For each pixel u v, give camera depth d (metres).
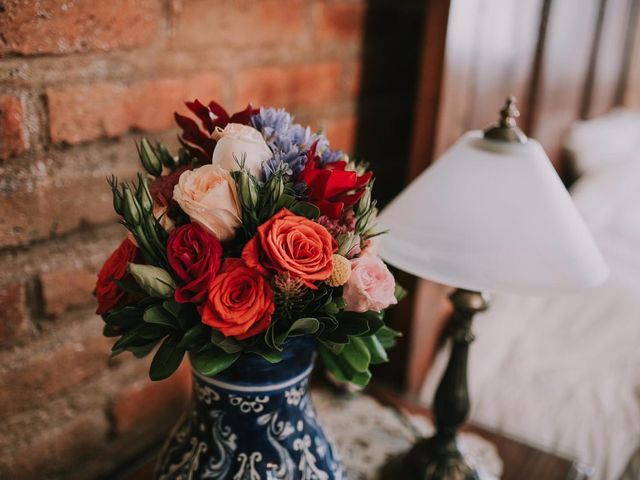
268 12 0.91
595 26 1.80
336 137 1.14
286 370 0.57
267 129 0.54
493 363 1.28
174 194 0.49
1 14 0.59
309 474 0.60
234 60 0.88
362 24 1.13
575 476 0.87
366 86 1.18
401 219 0.70
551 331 1.35
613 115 2.07
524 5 1.30
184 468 0.60
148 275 0.47
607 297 1.40
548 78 1.54
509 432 1.18
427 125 1.09
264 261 0.48
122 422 0.84
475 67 1.15
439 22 1.04
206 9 0.81
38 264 0.69
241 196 0.48
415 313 1.23
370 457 0.86
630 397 1.20
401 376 1.29
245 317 0.46
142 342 0.53
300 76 1.01
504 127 0.69
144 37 0.74
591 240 0.68
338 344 0.52
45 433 0.74
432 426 0.95
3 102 0.61
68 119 0.68
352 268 0.52
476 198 0.66
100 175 0.73
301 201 0.51
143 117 0.76
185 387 0.94
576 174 1.82
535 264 0.63
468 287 0.64
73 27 0.66
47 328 0.72
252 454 0.58
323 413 0.95
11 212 0.65
